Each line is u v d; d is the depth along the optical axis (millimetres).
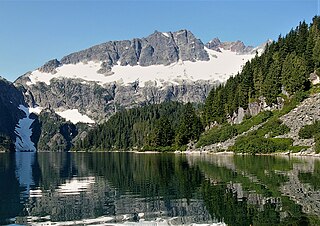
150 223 42125
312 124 152125
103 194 60781
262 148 152250
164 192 60875
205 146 197625
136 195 58938
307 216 42125
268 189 59219
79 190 65875
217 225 40438
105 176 87562
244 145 161750
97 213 47125
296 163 103938
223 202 50906
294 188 59750
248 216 43000
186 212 46312
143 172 94375
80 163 146125
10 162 168875
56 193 63188
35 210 49344
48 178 86875
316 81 188125
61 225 42062
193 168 99500
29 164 149125
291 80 185125
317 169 86250
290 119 166375
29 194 62531
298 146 145875
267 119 184000
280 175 75875
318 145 137375
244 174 79625
